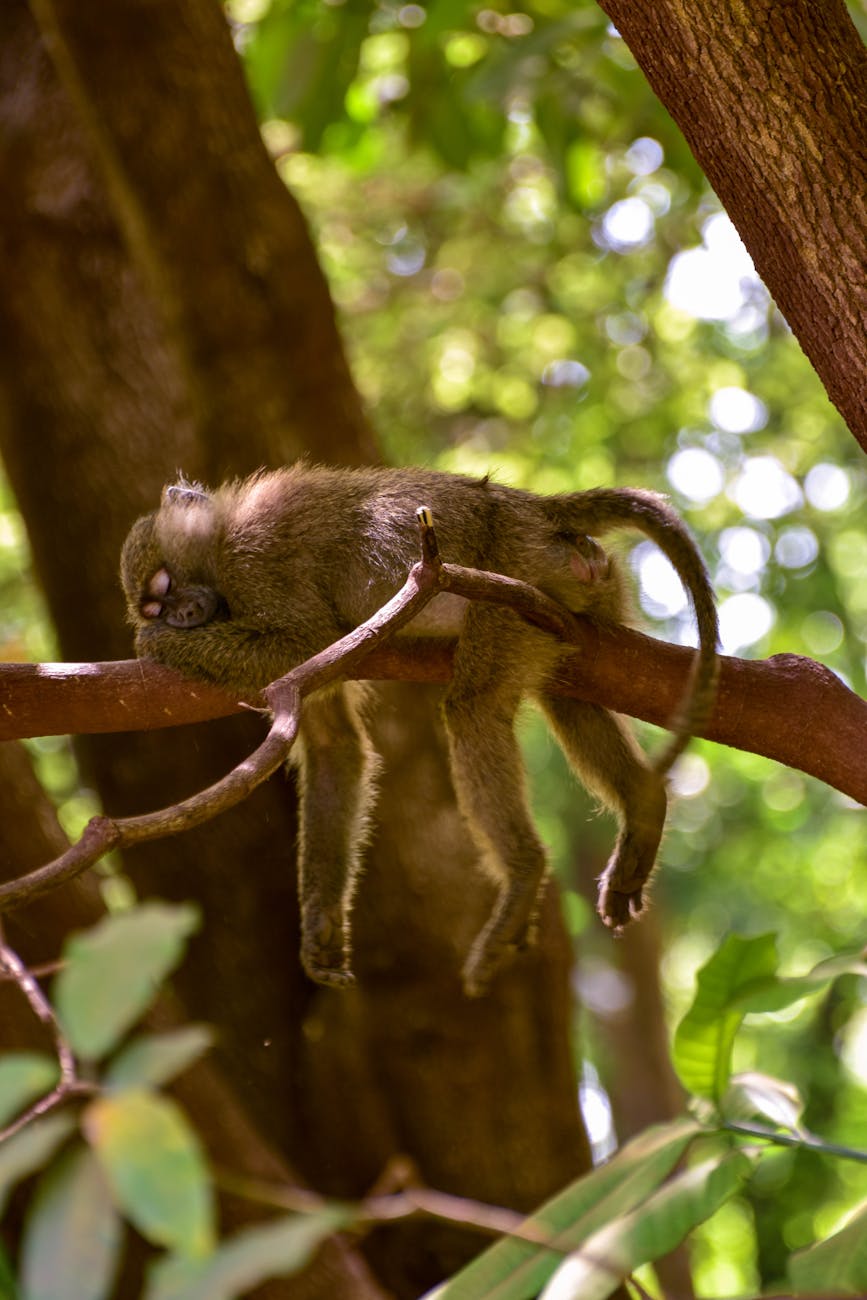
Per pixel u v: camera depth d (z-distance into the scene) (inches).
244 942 361.1
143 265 362.3
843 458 672.4
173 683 211.6
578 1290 122.1
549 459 667.4
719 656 220.7
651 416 661.9
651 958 677.3
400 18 454.6
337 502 253.9
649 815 246.4
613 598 246.7
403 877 347.6
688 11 189.6
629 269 639.1
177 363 364.8
